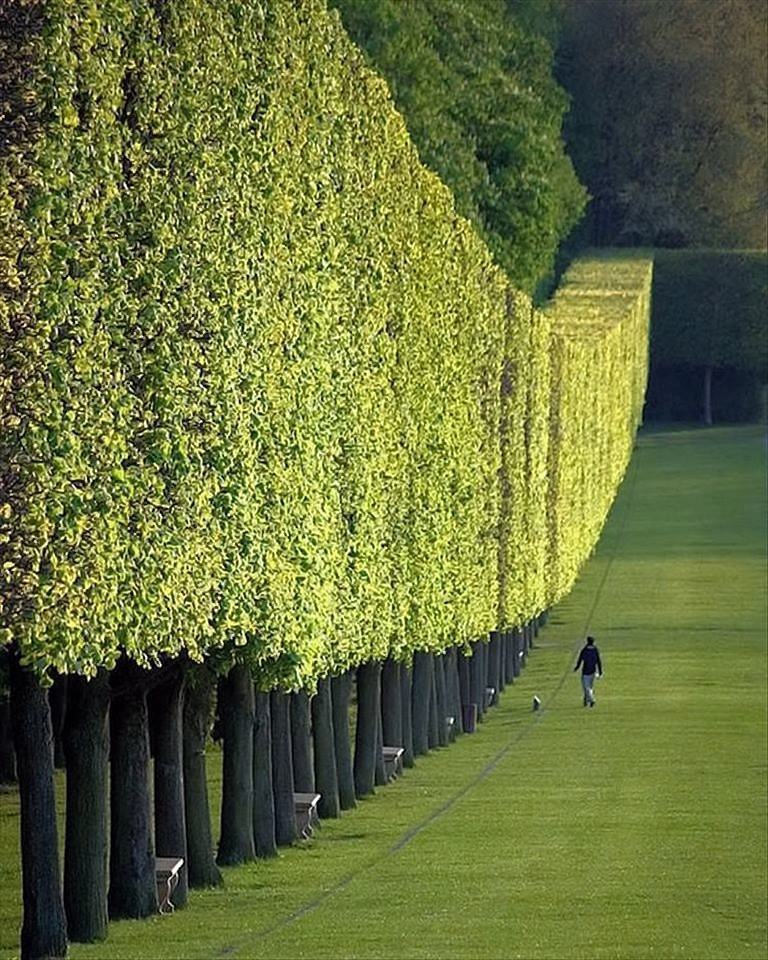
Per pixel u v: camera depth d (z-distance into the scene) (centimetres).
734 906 6956
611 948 6141
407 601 10675
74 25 5512
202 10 6575
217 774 11169
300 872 7856
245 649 7288
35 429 5366
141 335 6081
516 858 8056
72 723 6388
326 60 8331
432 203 11131
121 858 6812
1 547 5362
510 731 13388
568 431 19125
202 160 6506
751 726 13075
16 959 6397
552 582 18075
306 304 7894
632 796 10000
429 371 11131
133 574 6019
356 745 10556
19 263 5331
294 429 7700
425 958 5912
